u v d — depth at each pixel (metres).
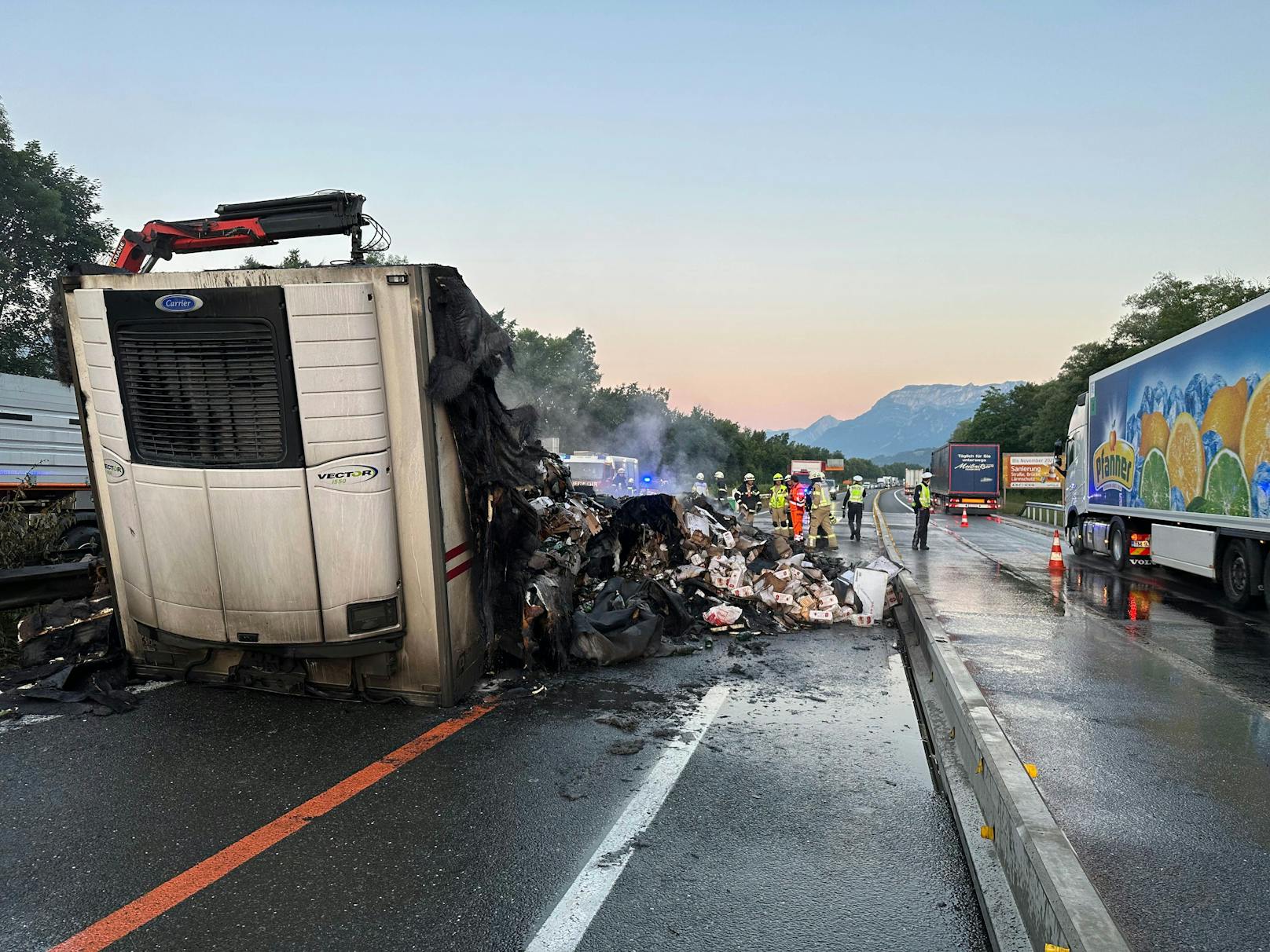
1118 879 3.33
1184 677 6.70
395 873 3.25
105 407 5.35
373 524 5.04
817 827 3.74
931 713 5.45
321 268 4.93
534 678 6.02
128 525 5.42
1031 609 10.29
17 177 31.33
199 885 3.13
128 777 4.16
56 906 2.96
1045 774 4.48
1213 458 10.49
